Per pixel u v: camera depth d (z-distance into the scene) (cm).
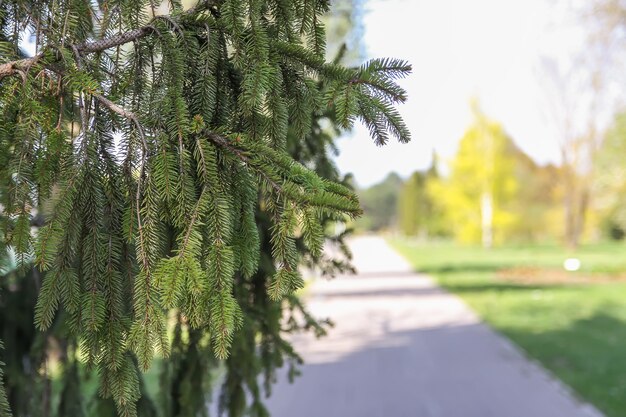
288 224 112
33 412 243
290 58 132
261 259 214
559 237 3306
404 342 798
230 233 116
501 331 880
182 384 227
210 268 112
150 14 152
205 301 111
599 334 845
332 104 128
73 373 244
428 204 4716
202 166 114
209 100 124
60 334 209
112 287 120
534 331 877
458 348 757
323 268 267
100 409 207
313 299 1282
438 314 1059
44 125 118
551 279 1694
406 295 1351
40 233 112
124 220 115
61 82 119
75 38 133
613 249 2870
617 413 494
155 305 111
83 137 117
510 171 2905
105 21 147
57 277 118
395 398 540
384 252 3238
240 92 130
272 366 263
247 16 127
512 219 3009
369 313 1078
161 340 111
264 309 237
